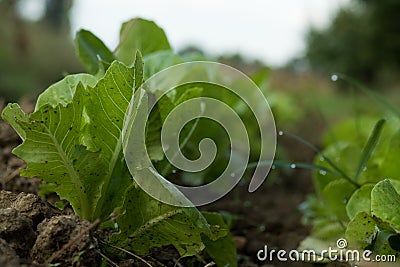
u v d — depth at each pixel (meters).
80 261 0.67
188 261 0.82
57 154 0.70
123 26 1.00
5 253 0.64
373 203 0.75
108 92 0.71
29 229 0.69
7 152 1.05
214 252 0.82
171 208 0.71
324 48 7.66
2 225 0.68
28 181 0.92
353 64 7.27
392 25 6.89
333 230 0.96
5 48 4.54
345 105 4.34
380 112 2.27
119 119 0.71
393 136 0.92
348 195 0.94
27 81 4.28
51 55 5.15
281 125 2.36
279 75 4.91
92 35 0.93
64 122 0.69
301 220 1.15
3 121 1.13
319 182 1.01
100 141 0.72
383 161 0.93
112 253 0.73
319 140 2.40
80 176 0.72
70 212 0.78
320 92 5.20
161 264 0.76
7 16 4.45
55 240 0.67
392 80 6.77
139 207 0.72
